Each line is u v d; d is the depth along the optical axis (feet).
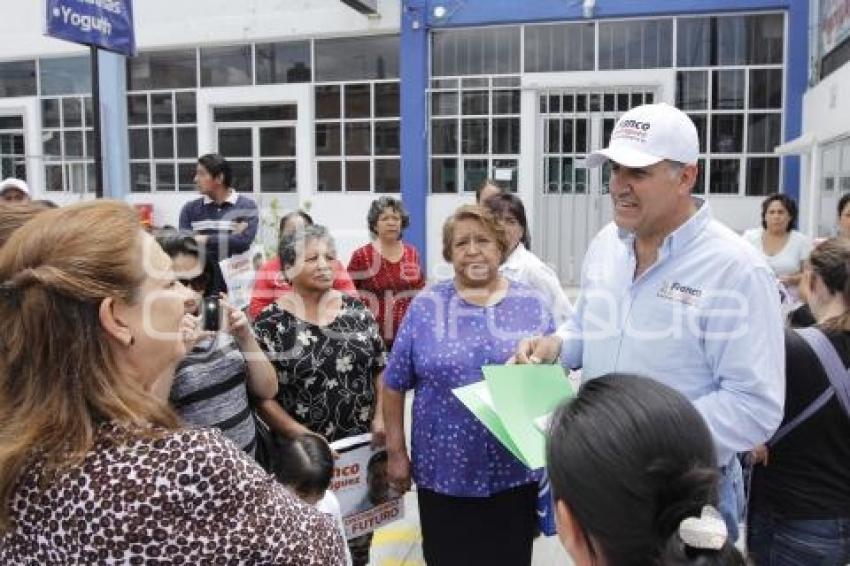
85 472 3.32
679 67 30.27
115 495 3.28
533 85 31.37
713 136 30.35
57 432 3.39
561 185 31.83
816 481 6.72
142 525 3.27
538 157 31.89
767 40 29.48
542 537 11.94
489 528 8.26
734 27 29.66
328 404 8.79
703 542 2.83
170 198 36.68
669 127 6.19
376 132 34.12
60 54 37.17
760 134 29.94
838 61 24.56
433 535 8.40
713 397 6.23
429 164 32.99
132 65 36.94
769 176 30.01
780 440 6.81
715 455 3.26
